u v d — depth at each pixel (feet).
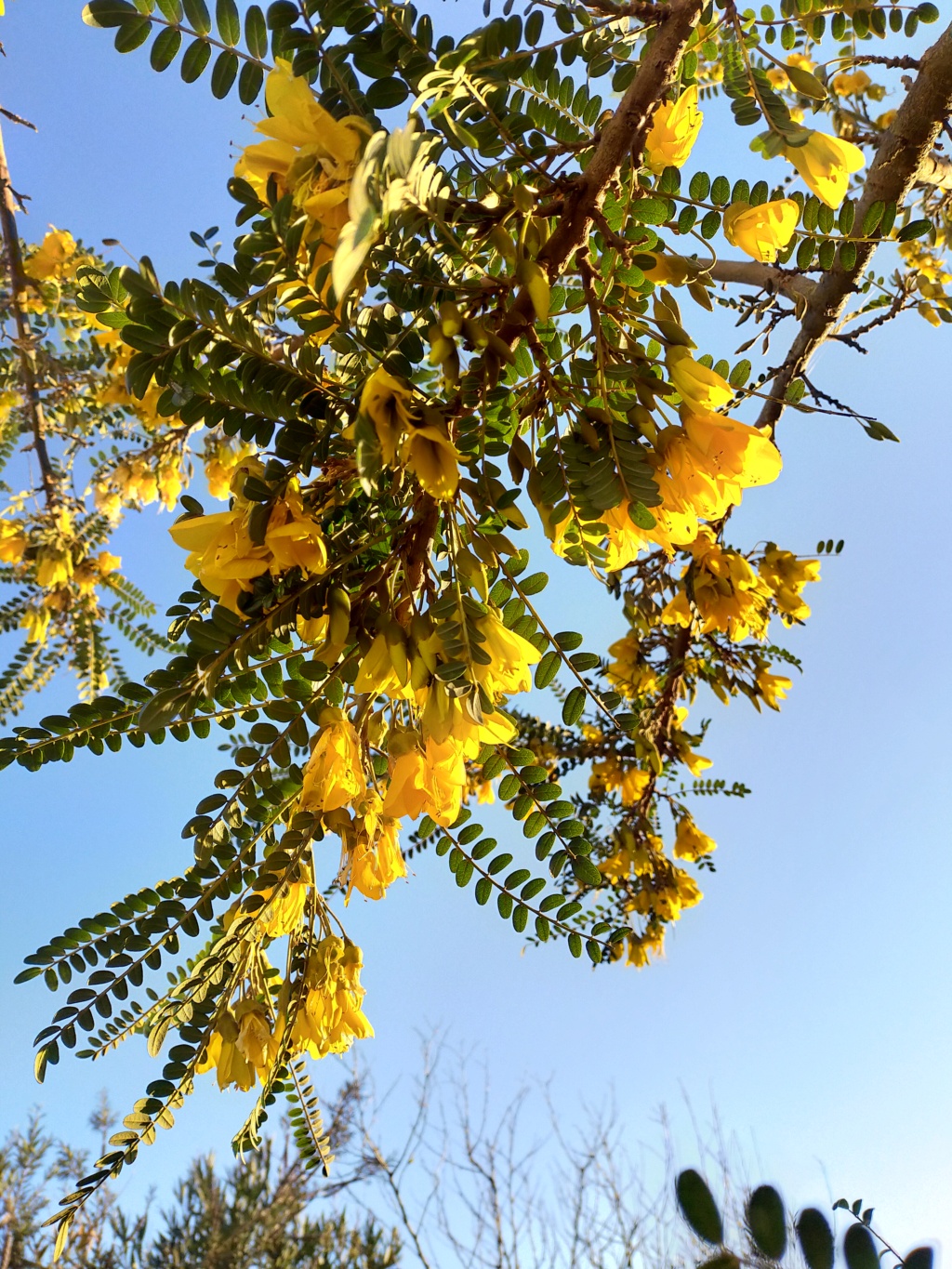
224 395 1.23
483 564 1.37
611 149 1.41
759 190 1.42
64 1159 9.43
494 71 1.30
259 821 1.43
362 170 0.97
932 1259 1.01
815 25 2.02
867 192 2.19
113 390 3.90
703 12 1.52
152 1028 1.40
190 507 1.29
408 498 1.37
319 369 1.29
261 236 1.17
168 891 1.38
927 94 2.06
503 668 1.31
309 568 1.27
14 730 1.28
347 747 1.35
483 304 1.32
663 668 3.68
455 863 1.50
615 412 1.43
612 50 1.51
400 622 1.34
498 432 1.48
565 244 1.43
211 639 1.23
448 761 1.35
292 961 1.48
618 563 1.46
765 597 2.95
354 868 1.40
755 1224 1.01
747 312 2.37
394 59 1.31
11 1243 8.55
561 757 3.79
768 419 2.73
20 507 4.36
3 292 3.91
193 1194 10.16
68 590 4.35
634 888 3.72
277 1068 1.47
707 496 1.39
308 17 1.31
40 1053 1.35
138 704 1.30
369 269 1.22
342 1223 9.90
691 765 3.55
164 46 1.33
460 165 1.41
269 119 1.26
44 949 1.35
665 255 1.45
